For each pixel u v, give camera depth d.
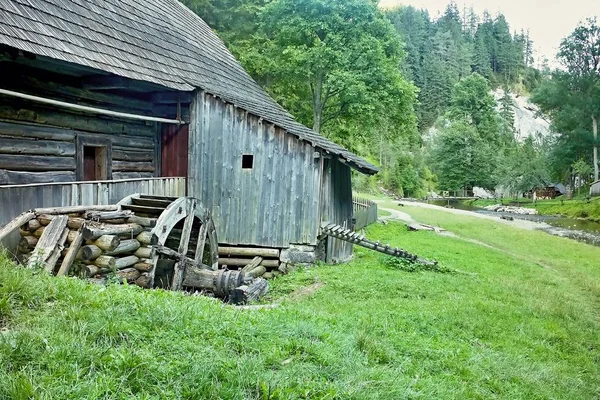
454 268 12.08
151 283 7.30
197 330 3.87
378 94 21.20
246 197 11.50
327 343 4.30
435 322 6.59
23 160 7.56
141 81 8.73
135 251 7.27
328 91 22.70
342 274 10.32
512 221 32.38
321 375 3.55
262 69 23.55
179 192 10.95
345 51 21.12
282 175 11.44
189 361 3.24
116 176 9.83
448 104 91.00
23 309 3.61
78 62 7.14
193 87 10.66
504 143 72.81
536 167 52.47
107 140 9.54
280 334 4.26
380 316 6.53
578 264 15.08
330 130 26.38
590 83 47.50
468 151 59.84
